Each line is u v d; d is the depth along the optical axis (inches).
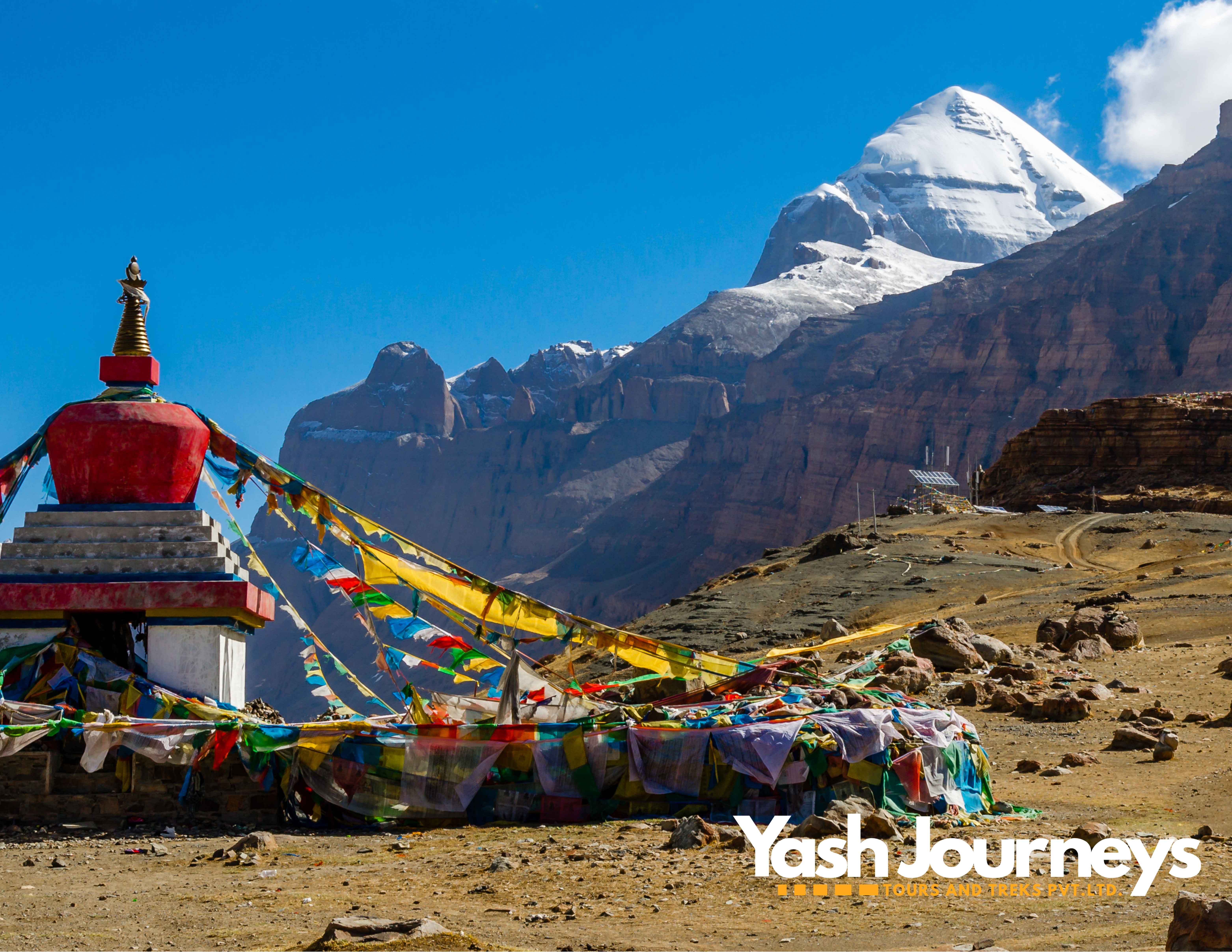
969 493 5935.0
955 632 1312.7
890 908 505.4
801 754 705.0
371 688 991.0
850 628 2405.3
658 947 450.6
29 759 709.3
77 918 502.9
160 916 505.0
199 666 778.8
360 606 876.6
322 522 865.5
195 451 822.5
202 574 788.0
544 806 714.2
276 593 884.6
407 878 572.1
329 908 513.7
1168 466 5290.4
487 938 463.5
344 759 715.4
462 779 717.9
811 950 446.6
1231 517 3550.7
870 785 700.0
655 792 711.7
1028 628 1913.1
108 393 837.8
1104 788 776.3
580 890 540.1
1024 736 976.3
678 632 2635.3
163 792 714.2
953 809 706.2
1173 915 416.8
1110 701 1121.4
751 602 2824.8
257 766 711.1
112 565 783.1
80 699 756.6
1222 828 649.0
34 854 636.1
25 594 765.3
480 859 609.0
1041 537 3567.9
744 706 783.1
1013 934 459.8
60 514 795.4
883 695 832.3
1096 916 482.6
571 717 845.8
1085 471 5482.3
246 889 550.6
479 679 877.8
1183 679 1242.0
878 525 3983.8
